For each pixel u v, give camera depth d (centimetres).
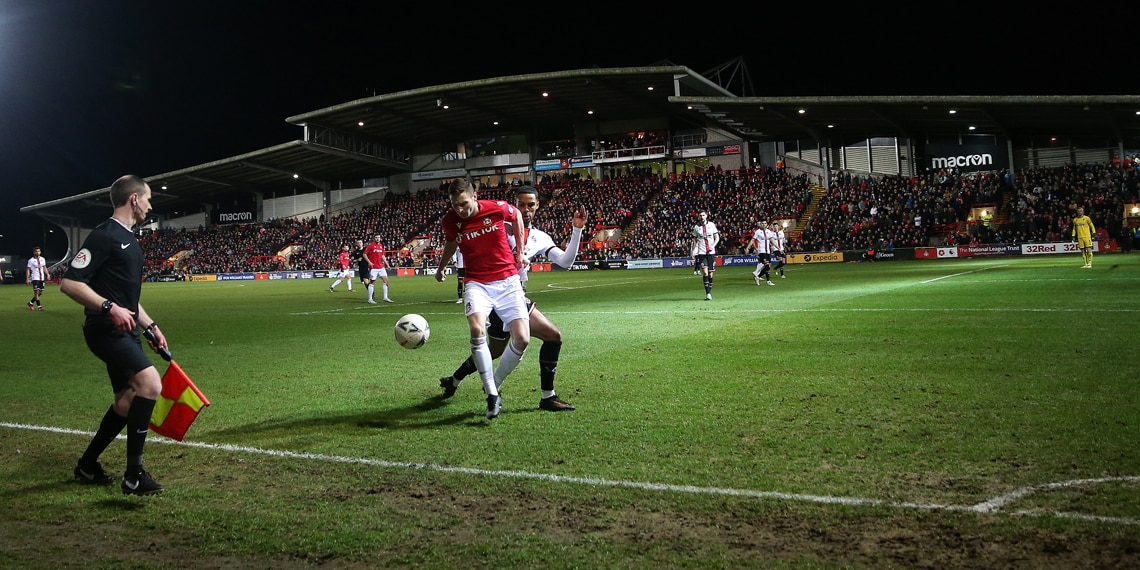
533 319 535
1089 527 282
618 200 5056
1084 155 4172
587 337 938
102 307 388
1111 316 905
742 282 2241
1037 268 2228
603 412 510
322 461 420
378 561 283
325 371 759
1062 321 879
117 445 481
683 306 1375
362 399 601
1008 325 867
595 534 299
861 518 302
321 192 6469
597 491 348
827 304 1262
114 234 409
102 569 287
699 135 5238
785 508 316
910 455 380
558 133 5603
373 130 5434
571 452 414
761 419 470
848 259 3991
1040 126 3991
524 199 621
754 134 4812
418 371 741
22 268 7444
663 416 489
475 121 5400
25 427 536
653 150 5175
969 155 4378
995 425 429
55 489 389
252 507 349
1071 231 3478
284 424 518
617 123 5400
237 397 626
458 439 456
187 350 982
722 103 3909
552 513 323
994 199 4038
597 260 4650
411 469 397
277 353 922
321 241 5875
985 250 3641
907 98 3581
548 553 282
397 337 650
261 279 5734
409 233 5512
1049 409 460
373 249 2003
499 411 514
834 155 4716
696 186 4881
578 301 1647
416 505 342
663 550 280
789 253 4156
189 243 6681
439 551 289
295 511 341
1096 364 600
